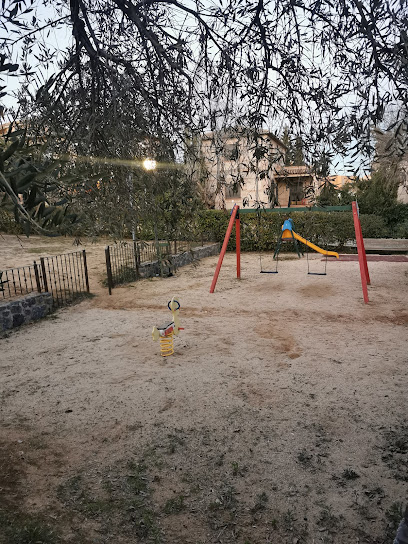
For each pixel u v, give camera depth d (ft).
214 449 11.71
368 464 10.85
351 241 58.03
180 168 7.00
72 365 18.31
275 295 31.63
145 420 13.42
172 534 8.63
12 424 13.28
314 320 24.75
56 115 6.04
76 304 29.78
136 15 5.54
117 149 6.05
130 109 6.08
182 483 10.27
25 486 10.12
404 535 5.59
